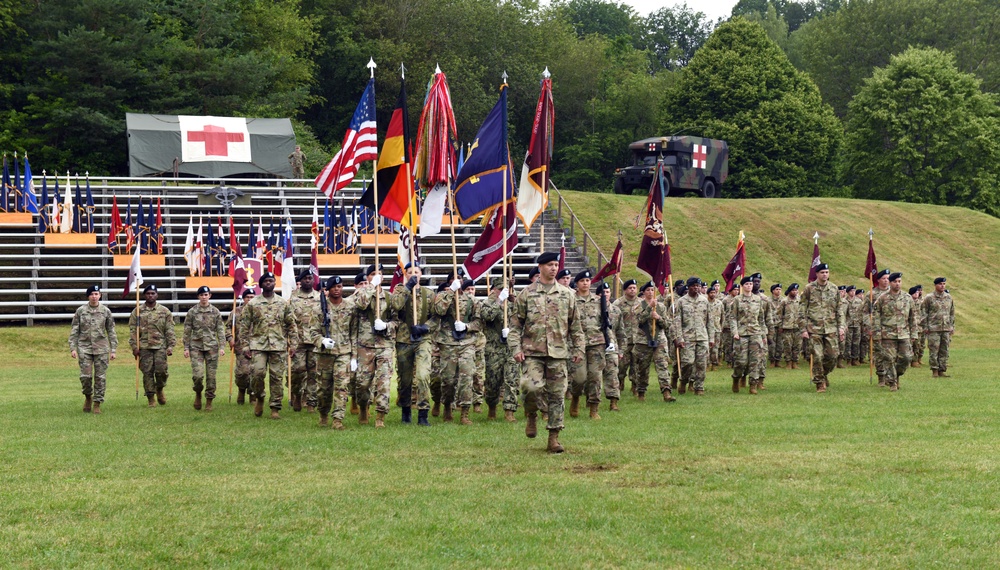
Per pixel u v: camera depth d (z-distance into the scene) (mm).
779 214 49469
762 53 71875
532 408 12836
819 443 12930
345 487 10242
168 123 46781
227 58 57812
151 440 13789
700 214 48406
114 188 42562
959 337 38156
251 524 8750
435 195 18125
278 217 40688
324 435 14117
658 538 8250
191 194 42531
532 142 17406
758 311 20297
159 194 41750
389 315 15289
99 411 17641
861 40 87875
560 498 9609
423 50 71688
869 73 87312
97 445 13336
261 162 47406
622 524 8672
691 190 56031
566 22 89875
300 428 15086
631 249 42906
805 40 96312
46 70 54469
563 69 79688
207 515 9078
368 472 11102
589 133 80250
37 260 35531
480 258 17547
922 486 10094
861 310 28344
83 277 35594
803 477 10625
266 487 10273
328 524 8727
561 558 7723
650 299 18906
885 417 15625
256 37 64500
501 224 16906
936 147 66562
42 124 56031
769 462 11461
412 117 69500
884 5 87062
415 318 15305
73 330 17672
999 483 10227
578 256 40438
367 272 16609
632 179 54844
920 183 67438
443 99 18188
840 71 87938
